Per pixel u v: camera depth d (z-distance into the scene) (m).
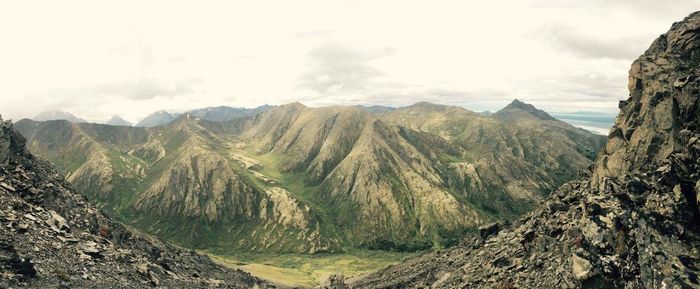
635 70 80.81
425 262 124.06
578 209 65.00
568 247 57.34
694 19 79.44
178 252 112.94
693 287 36.16
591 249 49.31
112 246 62.91
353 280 158.88
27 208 58.03
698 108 53.00
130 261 58.56
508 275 64.44
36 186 69.69
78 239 57.25
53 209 66.75
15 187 64.38
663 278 38.50
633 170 66.69
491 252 82.44
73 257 50.34
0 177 64.38
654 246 41.03
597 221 51.25
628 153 70.50
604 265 46.41
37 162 82.81
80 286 43.00
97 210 81.81
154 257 78.50
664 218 42.12
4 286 36.62
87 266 49.53
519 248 73.19
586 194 72.44
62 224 59.31
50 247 49.97
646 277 40.53
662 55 78.44
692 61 73.75
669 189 45.31
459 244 120.56
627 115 78.25
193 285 64.25
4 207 54.59
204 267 103.69
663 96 70.38
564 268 53.66
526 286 56.91
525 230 81.50
